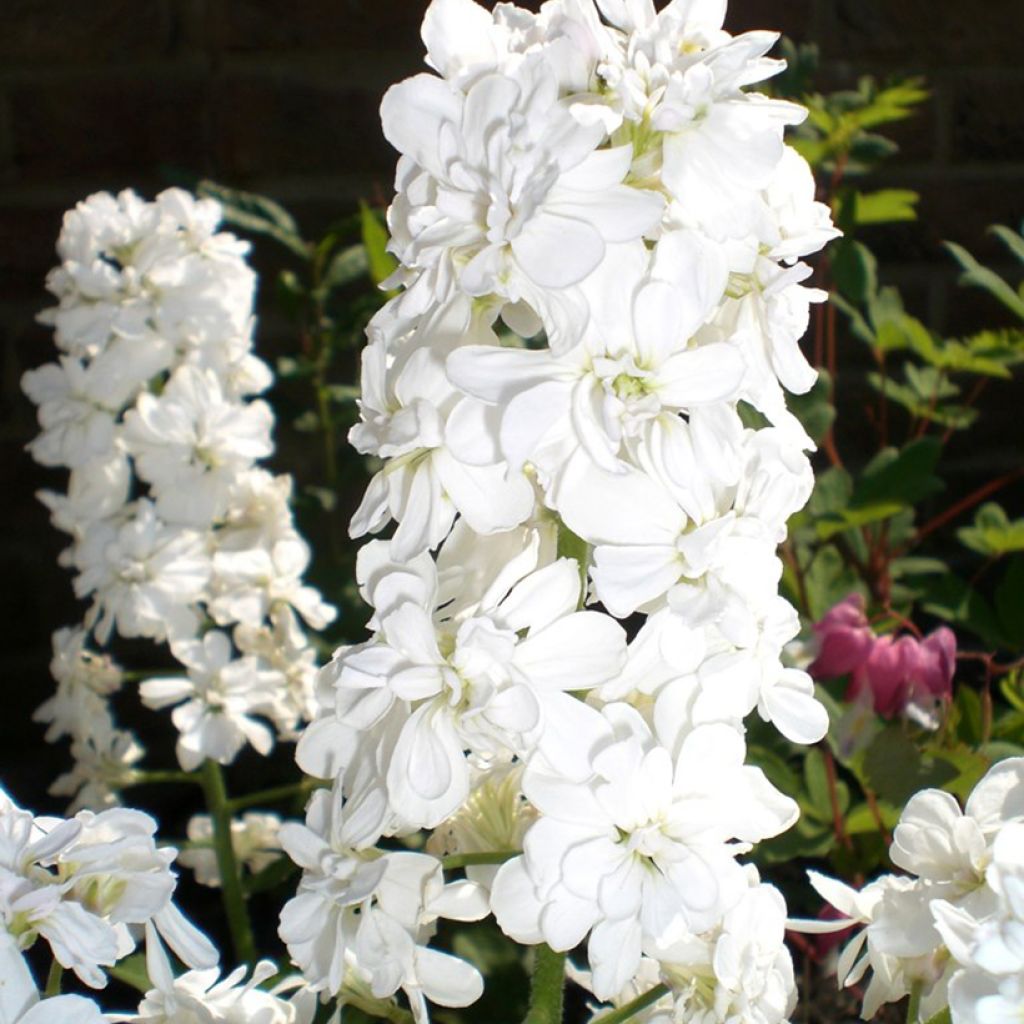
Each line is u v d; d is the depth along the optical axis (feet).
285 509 2.07
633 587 1.28
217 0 2.94
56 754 3.20
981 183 3.22
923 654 2.02
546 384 1.25
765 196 1.32
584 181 1.25
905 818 1.33
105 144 2.99
